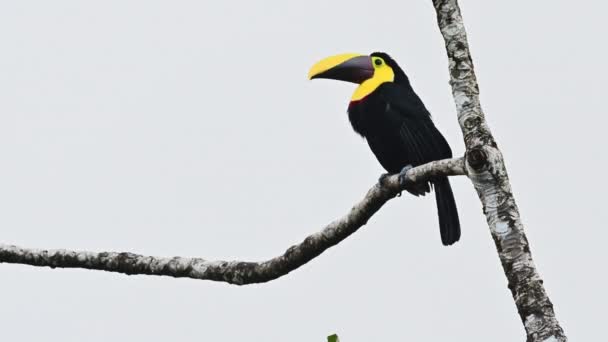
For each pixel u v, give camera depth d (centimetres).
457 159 911
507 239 777
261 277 1049
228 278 1061
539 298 742
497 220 786
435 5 871
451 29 862
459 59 852
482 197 799
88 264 1108
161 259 1088
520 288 754
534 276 756
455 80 850
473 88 845
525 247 773
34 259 1109
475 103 840
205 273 1072
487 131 826
